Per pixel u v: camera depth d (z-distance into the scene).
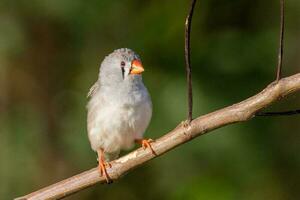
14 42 13.01
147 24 13.90
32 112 13.55
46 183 13.27
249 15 14.13
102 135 9.20
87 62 13.65
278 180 13.48
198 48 13.67
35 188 13.22
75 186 7.72
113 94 9.03
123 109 8.99
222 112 7.11
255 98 6.99
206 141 12.95
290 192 13.51
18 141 13.31
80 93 13.48
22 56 13.46
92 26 13.44
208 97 12.98
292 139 13.73
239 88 13.25
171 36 13.79
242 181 13.20
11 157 13.20
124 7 13.74
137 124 9.09
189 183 13.27
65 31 13.53
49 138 13.44
